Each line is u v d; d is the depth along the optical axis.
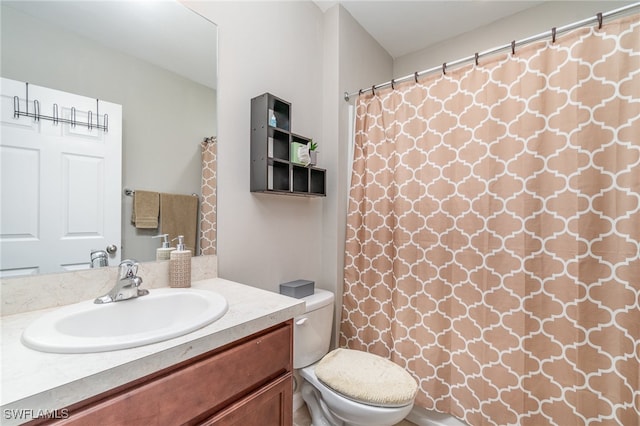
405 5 1.79
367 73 2.05
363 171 1.75
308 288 1.54
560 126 1.17
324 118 1.83
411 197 1.56
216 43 1.25
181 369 0.61
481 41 2.00
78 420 0.47
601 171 1.09
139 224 1.04
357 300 1.72
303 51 1.69
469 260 1.37
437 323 1.46
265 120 1.33
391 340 1.61
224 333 0.68
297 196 1.65
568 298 1.15
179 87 1.15
